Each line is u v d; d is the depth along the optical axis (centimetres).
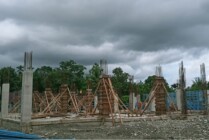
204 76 3584
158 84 3259
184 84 3194
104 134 1889
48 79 6400
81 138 1725
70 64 6881
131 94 4050
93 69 5747
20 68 7294
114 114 2658
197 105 4156
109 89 2727
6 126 2819
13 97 4884
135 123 2355
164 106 3225
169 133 1819
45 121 2423
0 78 6550
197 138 1642
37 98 4334
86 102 3644
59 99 3609
